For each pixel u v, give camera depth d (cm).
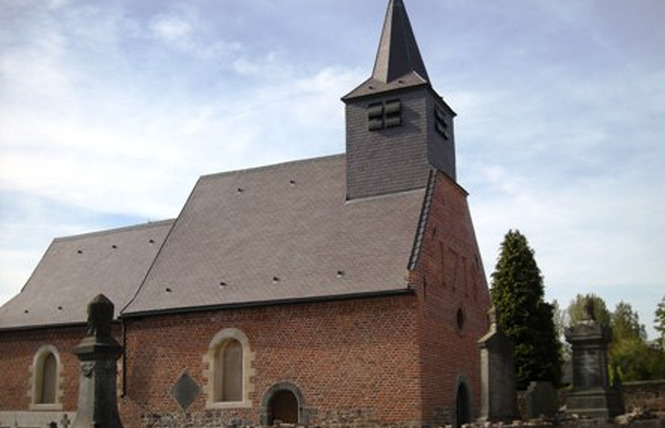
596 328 2230
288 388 2288
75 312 2855
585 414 2161
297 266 2436
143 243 3086
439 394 2267
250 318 2392
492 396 2069
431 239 2392
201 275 2592
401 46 2736
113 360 1606
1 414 2900
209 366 2420
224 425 2359
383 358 2188
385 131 2597
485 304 2823
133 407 2514
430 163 2523
